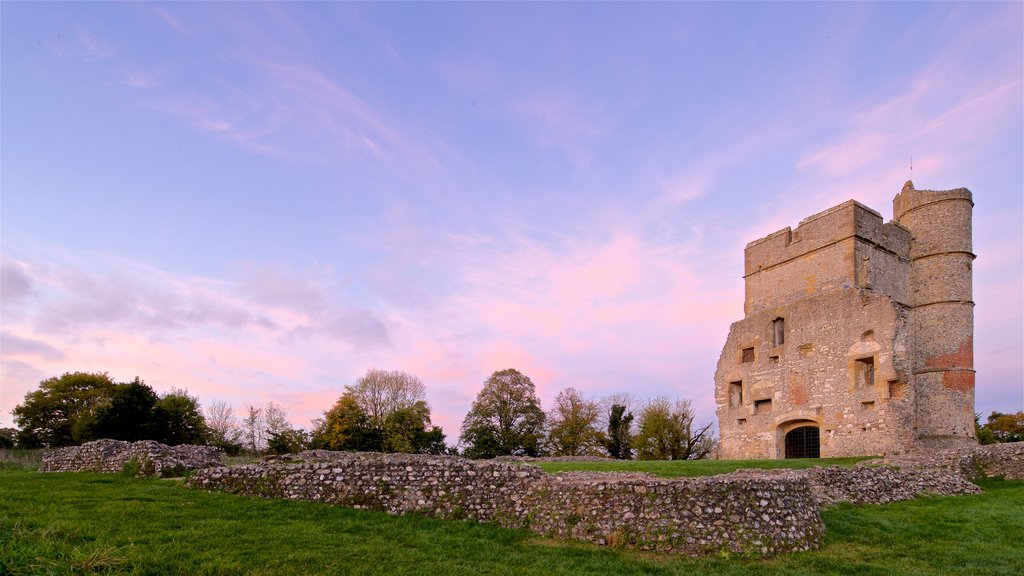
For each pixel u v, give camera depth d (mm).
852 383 34125
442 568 11008
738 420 40750
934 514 17312
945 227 36812
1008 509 18250
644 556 12758
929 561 12961
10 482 17953
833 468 20000
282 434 56688
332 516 14781
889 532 15289
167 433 50031
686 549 13031
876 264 36188
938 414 34375
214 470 17297
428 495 15875
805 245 38500
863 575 11891
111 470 21484
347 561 11000
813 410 35938
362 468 16516
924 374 35469
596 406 65188
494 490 15781
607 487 14320
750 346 40875
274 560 10664
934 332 35781
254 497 16172
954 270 36062
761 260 41656
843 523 15797
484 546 12961
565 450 62750
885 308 33094
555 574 11172
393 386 67625
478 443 60094
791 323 38281
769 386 38938
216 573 9812
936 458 26078
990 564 12648
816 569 12273
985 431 54188
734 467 25297
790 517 13961
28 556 9617
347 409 59219
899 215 39906
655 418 55719
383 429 59062
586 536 13852
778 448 37812
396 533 13539
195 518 13469
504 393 62625
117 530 11836
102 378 65688
